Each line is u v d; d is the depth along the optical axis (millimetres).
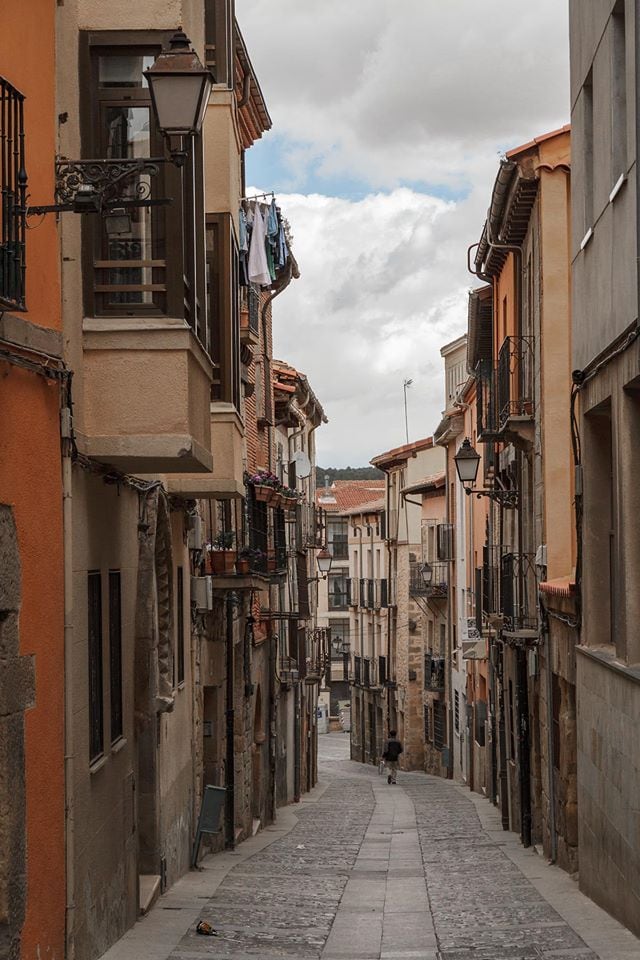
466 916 14336
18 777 8969
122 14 11586
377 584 66812
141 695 14789
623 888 13180
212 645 21656
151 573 14789
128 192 11594
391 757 48000
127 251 11688
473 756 41375
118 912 12680
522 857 21125
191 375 11773
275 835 26188
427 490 53844
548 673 20516
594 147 15062
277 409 37000
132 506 14211
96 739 11961
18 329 8961
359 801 37875
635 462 13164
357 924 13906
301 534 39781
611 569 15945
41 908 9547
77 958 10594
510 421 23656
